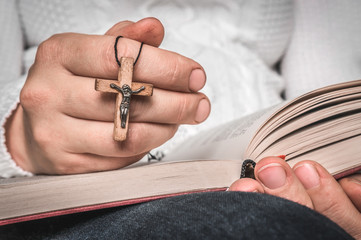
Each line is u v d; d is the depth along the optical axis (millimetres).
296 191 261
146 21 285
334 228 200
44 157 304
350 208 282
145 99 281
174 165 278
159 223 220
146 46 281
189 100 292
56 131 290
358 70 710
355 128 318
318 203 281
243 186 252
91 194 262
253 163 287
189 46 647
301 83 731
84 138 285
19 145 356
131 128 285
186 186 273
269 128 305
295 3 749
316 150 314
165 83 286
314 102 310
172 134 309
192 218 215
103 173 268
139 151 294
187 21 676
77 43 281
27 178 299
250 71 658
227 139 340
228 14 690
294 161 306
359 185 296
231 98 613
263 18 695
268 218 201
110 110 280
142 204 260
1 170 351
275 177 257
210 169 284
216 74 623
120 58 276
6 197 255
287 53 761
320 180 277
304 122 311
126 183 267
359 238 288
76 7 629
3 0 597
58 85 283
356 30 732
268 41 717
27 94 286
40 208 257
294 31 748
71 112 284
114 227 241
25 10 634
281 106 314
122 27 297
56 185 261
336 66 712
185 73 286
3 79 567
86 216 275
